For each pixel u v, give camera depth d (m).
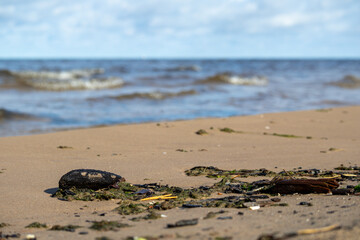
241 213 4.75
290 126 13.64
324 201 5.29
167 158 8.81
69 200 5.85
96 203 5.75
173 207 5.36
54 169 7.76
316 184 5.79
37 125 15.06
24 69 54.38
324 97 26.19
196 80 35.12
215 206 5.27
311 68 76.31
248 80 35.88
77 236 4.14
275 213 4.69
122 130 12.07
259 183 6.34
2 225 4.75
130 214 5.11
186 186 6.70
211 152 9.50
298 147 10.20
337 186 5.86
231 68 69.44
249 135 11.87
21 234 4.36
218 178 7.20
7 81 29.89
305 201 5.38
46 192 6.30
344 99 25.39
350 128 13.61
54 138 10.84
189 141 10.81
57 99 22.72
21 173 7.42
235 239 3.69
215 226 4.19
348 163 8.40
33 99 22.62
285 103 22.59
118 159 8.66
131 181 6.98
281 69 69.06
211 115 17.84
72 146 9.92
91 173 6.29
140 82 34.00
